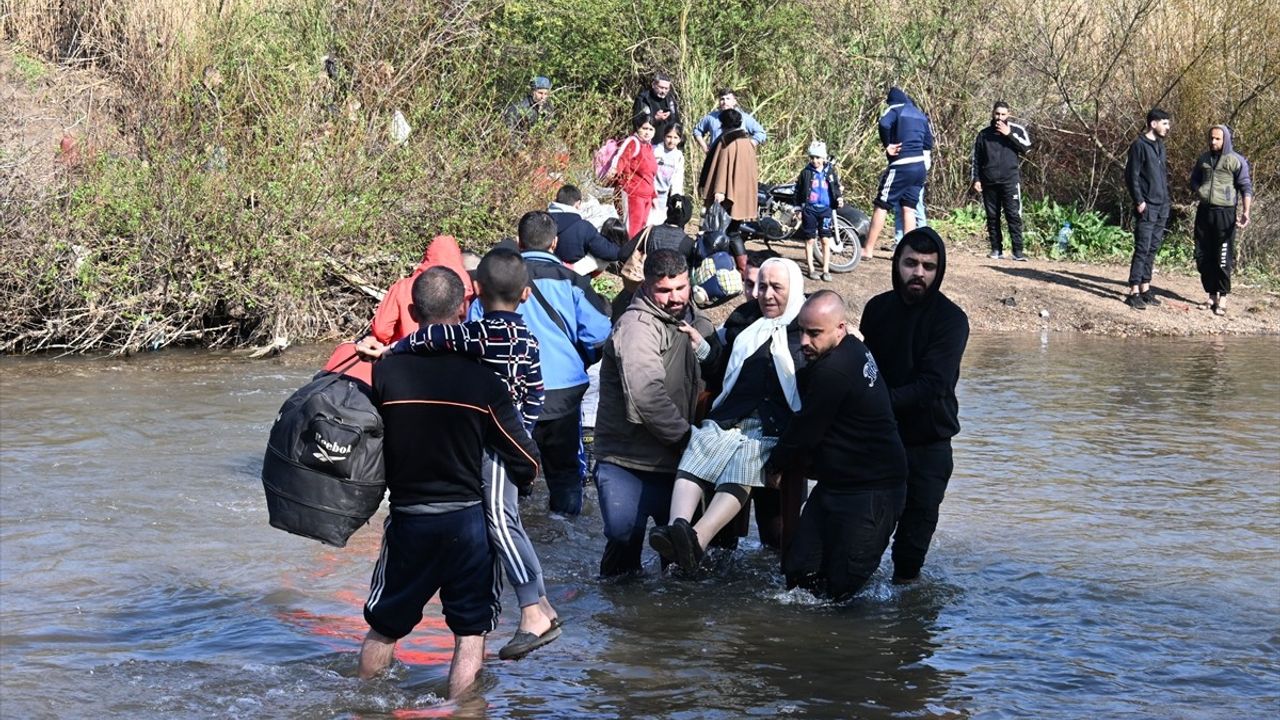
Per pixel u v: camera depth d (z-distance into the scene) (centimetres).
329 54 1691
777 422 687
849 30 2284
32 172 1414
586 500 880
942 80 2262
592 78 2134
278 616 646
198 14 1705
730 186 1641
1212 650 615
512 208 1555
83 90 1588
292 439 534
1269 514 848
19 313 1384
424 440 532
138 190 1399
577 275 816
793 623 649
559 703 546
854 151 2205
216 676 566
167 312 1441
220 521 799
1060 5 2266
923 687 569
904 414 683
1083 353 1498
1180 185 2116
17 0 1786
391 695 551
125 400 1140
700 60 2112
